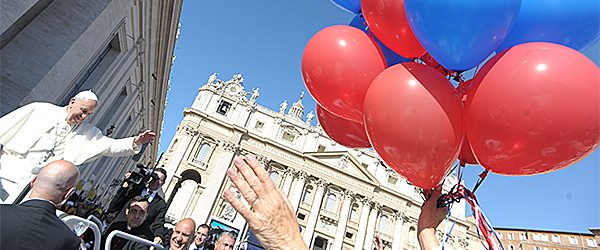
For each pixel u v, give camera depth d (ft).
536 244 172.24
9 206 6.51
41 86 20.76
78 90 30.42
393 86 7.58
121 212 14.19
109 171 58.03
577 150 6.49
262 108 137.69
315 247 122.01
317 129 139.85
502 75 6.70
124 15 29.94
